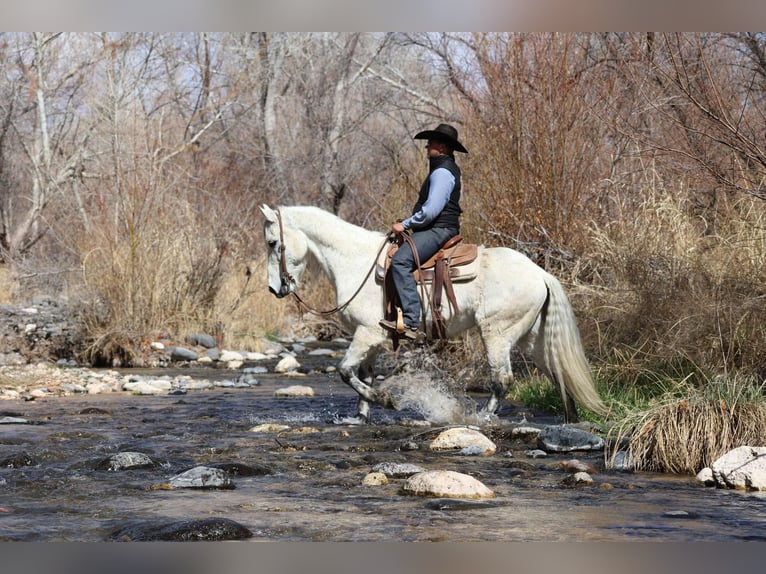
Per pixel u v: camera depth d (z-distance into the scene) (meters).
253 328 18.11
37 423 8.92
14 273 20.59
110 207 17.27
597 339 10.48
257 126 29.27
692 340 9.44
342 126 28.62
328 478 6.29
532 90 12.23
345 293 8.84
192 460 6.93
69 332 15.64
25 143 27.77
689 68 9.29
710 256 10.35
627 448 7.27
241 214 21.34
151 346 15.71
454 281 8.67
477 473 6.47
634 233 11.09
